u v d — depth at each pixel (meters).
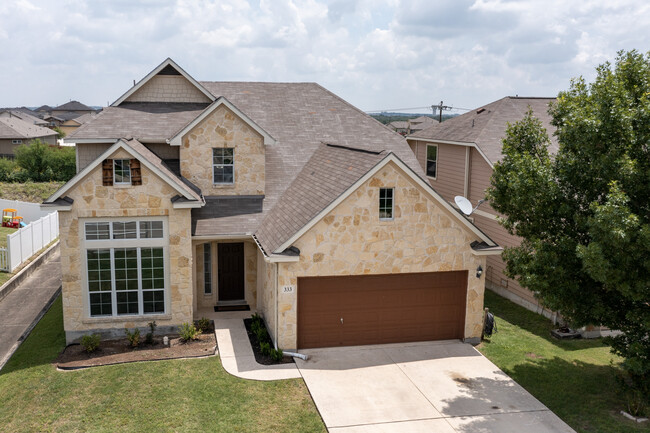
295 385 14.17
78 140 18.36
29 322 19.25
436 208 16.48
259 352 16.19
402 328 17.22
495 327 18.39
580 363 15.86
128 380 14.16
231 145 19.64
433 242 16.67
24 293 22.56
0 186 45.41
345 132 24.02
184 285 17.28
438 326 17.47
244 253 19.97
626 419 12.70
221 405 13.00
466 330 17.30
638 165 11.48
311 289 16.31
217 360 15.52
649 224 10.82
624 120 11.53
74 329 16.77
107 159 16.08
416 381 14.58
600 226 10.77
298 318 16.36
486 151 22.09
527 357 16.30
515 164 13.52
